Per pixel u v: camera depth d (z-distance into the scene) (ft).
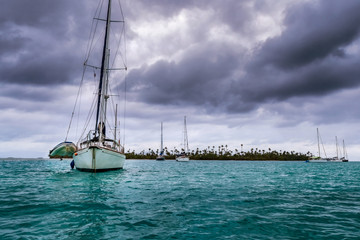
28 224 18.03
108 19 77.77
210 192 35.42
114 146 76.69
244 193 34.63
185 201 27.86
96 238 15.07
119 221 19.10
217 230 16.94
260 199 29.53
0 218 19.74
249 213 22.06
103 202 26.91
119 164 73.41
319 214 21.88
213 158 584.40
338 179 62.69
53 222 18.63
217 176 69.46
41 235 15.49
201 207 24.56
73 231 16.44
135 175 68.49
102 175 61.93
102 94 72.28
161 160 340.80
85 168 63.82
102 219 19.65
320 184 49.11
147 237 15.37
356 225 18.45
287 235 16.02
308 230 17.12
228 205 25.66
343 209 24.09
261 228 17.48
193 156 574.56
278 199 29.71
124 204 25.90
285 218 20.36
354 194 34.81
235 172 91.45
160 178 60.75
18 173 77.05
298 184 48.49
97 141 69.05
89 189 37.88
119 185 43.73
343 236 15.85
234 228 17.46
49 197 30.04
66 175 62.85
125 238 15.14
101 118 70.95
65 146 75.41
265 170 110.83
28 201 27.17
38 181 50.14
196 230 16.92
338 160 336.90
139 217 20.40
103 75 74.18
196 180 55.77
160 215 21.13
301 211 23.06
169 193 34.12
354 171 112.88
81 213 21.66
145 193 34.04
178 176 68.39
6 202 26.50
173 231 16.66
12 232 16.05
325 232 16.69
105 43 76.95
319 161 335.67
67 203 26.16
